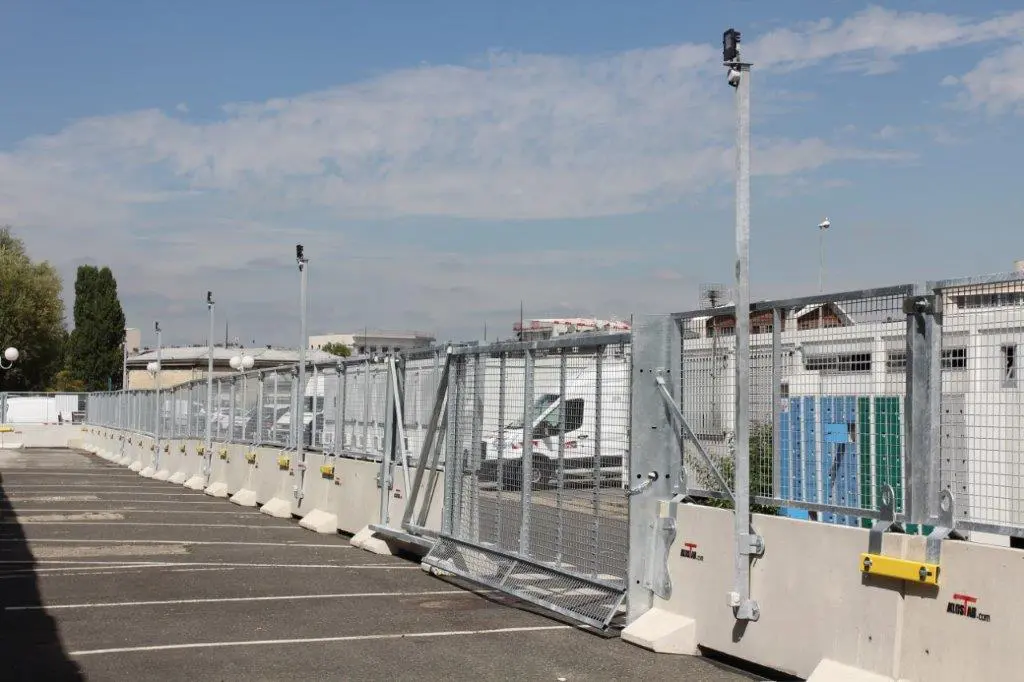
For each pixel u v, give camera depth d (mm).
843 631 7316
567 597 10367
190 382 31641
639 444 9422
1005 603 6234
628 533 9461
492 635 9492
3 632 9539
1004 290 6512
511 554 11453
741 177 8164
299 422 19750
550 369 10977
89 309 90188
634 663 8430
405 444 15148
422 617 10336
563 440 10664
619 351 9789
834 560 7445
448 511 13211
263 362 87875
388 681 7828
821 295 7883
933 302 6953
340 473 17641
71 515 20906
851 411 7633
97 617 10289
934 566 6641
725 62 8156
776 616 7918
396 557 14773
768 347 8500
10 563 14070
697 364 9359
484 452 12398
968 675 6426
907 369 7094
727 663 8469
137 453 39875
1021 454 6352
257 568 13633
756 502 8508
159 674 7992
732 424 8859
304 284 19688
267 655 8656
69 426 60031
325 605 10977
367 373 16891
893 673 6906
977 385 6680
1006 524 6414
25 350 77625
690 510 9000
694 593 8859
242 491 23844
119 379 91688
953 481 6816
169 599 11312
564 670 8188
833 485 7766
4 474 34750
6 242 79875
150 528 18516
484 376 12484
